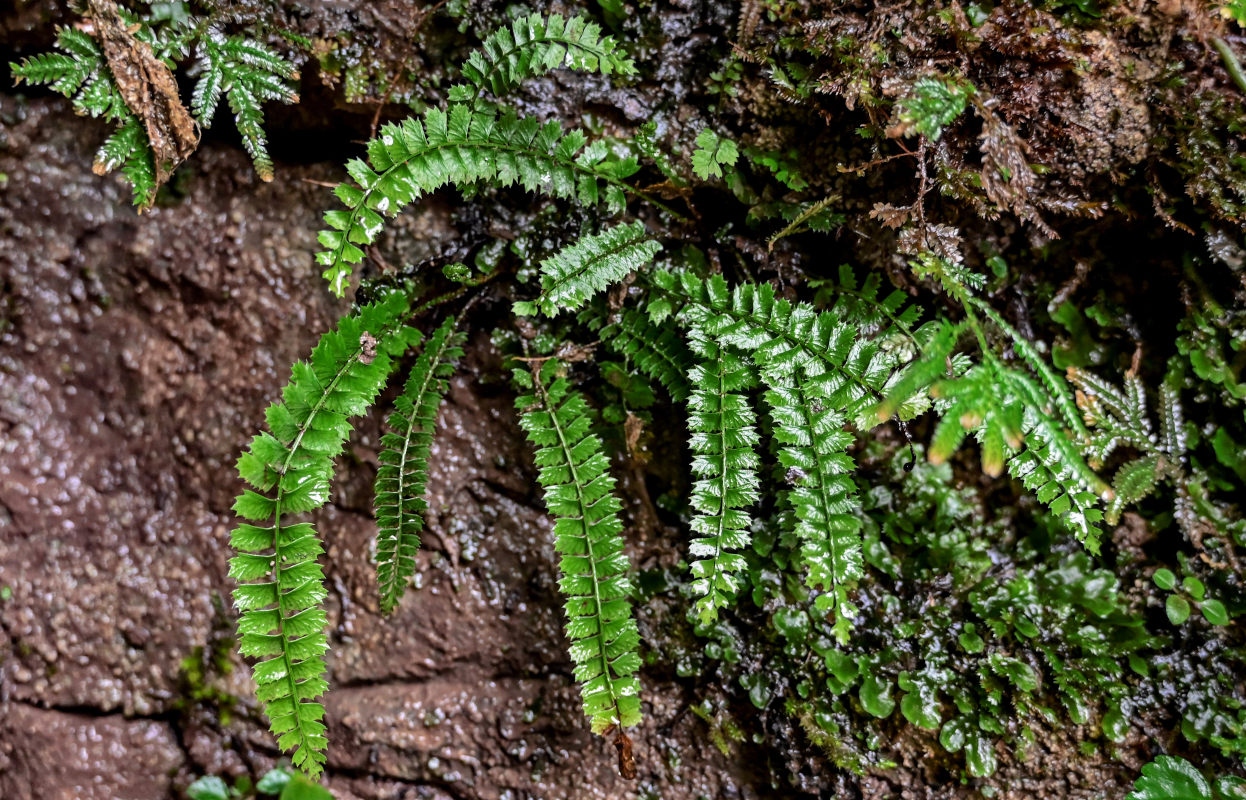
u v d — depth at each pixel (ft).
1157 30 2.27
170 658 2.57
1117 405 2.41
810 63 2.35
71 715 2.57
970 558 2.47
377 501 2.36
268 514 2.20
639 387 2.47
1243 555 2.41
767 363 2.29
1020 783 2.39
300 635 2.19
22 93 2.47
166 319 2.55
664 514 2.55
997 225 2.42
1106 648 2.41
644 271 2.42
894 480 2.51
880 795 2.43
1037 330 2.48
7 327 2.55
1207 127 2.28
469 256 2.49
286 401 2.21
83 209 2.52
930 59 2.29
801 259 2.47
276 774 2.56
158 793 2.56
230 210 2.51
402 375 2.52
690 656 2.51
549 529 2.54
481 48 2.41
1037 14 2.27
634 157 2.38
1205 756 2.37
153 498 2.58
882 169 2.36
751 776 2.48
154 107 2.31
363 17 2.39
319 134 2.48
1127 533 2.46
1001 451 2.08
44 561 2.58
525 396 2.38
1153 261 2.41
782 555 2.47
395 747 2.53
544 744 2.52
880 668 2.43
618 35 2.41
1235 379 2.39
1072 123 2.30
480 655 2.53
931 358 2.10
